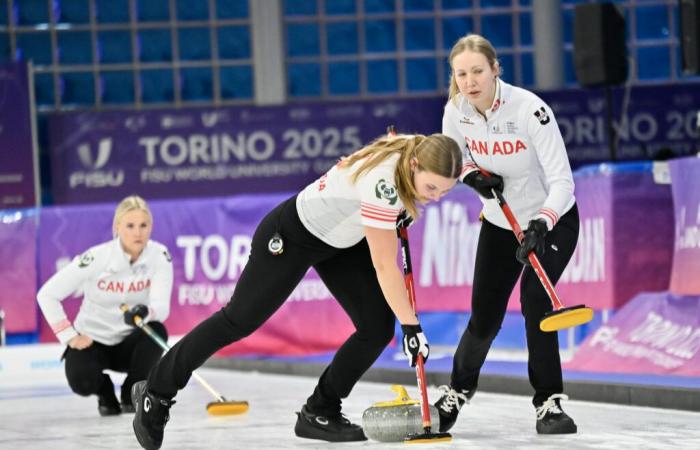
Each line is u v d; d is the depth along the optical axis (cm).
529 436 1401
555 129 1358
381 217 1228
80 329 1912
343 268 1323
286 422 1664
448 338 2717
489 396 1967
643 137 3956
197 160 3841
